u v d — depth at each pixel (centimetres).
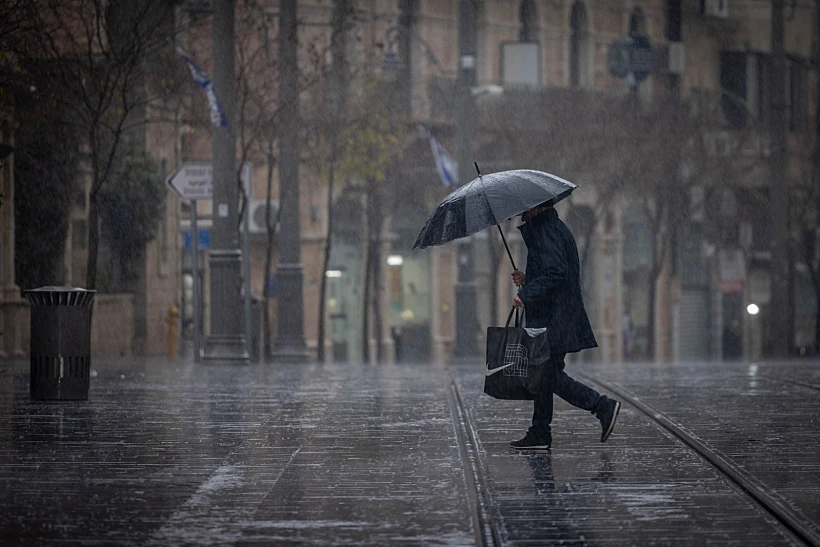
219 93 6275
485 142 11662
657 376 4809
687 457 2494
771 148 10444
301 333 7600
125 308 9219
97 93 6059
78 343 3712
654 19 13712
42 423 3136
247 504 2042
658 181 11838
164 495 2119
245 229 7219
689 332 13812
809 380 4497
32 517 1945
